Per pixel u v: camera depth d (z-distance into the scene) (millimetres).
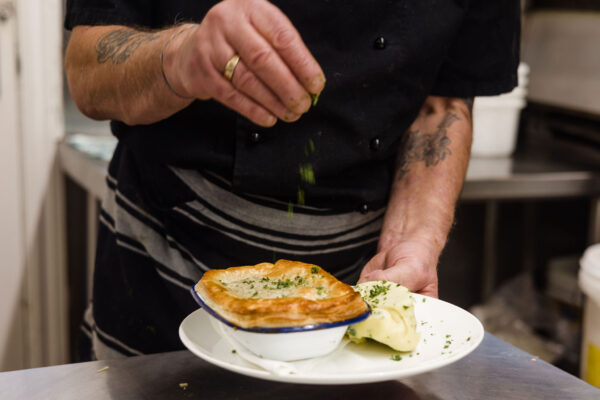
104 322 1138
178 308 1052
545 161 1964
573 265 2057
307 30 969
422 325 721
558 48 2080
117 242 1081
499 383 673
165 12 977
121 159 1111
